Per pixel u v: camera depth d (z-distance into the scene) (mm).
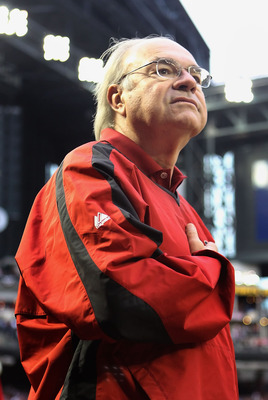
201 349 1110
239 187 26922
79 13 22406
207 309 1084
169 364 1062
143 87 1329
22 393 21547
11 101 25500
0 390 2291
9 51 19953
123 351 1077
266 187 26469
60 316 1061
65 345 1125
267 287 24766
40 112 27328
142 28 25234
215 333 1086
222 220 26688
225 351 1171
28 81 24062
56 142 30125
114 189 1104
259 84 22859
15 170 26922
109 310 990
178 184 1417
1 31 16750
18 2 21516
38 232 1225
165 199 1320
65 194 1146
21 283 1213
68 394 1080
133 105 1339
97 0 23375
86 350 1094
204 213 23766
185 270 1067
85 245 1057
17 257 1188
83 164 1150
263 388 21812
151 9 25047
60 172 1213
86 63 18031
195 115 1328
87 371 1088
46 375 1136
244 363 20234
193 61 1372
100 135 1439
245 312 24469
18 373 22781
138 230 1068
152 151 1371
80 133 29281
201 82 1389
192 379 1062
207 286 1062
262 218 26344
